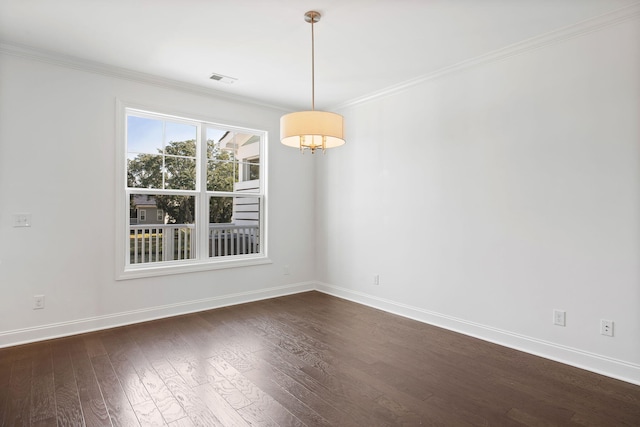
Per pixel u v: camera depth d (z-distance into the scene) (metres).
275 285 4.74
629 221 2.45
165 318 3.81
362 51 3.12
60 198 3.23
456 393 2.30
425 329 3.50
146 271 3.70
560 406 2.15
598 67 2.57
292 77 3.73
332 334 3.36
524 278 2.97
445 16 2.54
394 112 4.02
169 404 2.16
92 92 3.39
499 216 3.12
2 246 2.99
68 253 3.28
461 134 3.40
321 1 2.36
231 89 4.09
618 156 2.50
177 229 4.03
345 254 4.66
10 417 2.02
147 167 3.82
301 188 4.99
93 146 3.39
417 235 3.79
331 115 2.38
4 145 2.98
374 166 4.26
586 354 2.64
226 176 4.42
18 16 2.55
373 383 2.43
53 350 2.94
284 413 2.08
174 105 3.88
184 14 2.53
